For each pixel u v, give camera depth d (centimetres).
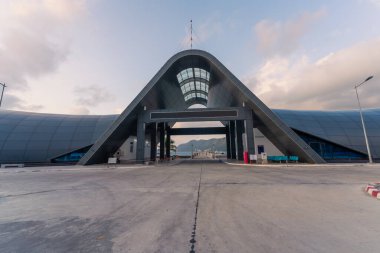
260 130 2992
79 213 505
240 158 3011
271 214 477
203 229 388
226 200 616
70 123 2894
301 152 2161
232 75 2225
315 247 308
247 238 345
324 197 649
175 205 566
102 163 2505
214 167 1936
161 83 2456
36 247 322
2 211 530
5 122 2652
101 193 750
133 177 1221
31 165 2314
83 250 310
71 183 1010
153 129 3155
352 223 412
